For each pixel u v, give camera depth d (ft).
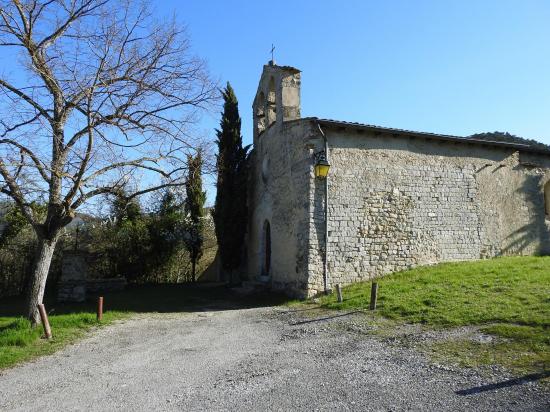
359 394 17.40
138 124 33.81
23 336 29.17
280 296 48.80
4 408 17.93
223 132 67.77
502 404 15.37
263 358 23.94
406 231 49.52
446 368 19.58
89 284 62.08
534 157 59.67
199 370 22.18
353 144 48.93
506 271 40.40
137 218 74.74
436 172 52.31
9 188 32.17
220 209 66.85
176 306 46.98
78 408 17.52
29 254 69.10
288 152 51.57
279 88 55.52
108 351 27.09
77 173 32.17
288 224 50.44
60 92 32.40
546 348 20.30
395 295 37.04
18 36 30.86
